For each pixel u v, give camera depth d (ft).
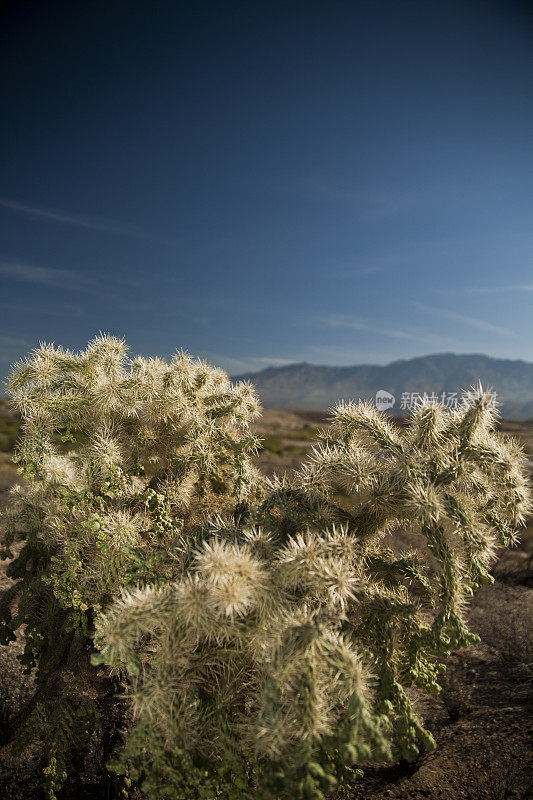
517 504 7.86
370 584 8.39
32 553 10.98
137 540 8.75
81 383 10.32
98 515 8.41
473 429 8.41
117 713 10.69
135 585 8.07
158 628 7.42
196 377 11.41
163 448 10.90
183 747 6.43
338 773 6.76
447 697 12.76
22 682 12.25
